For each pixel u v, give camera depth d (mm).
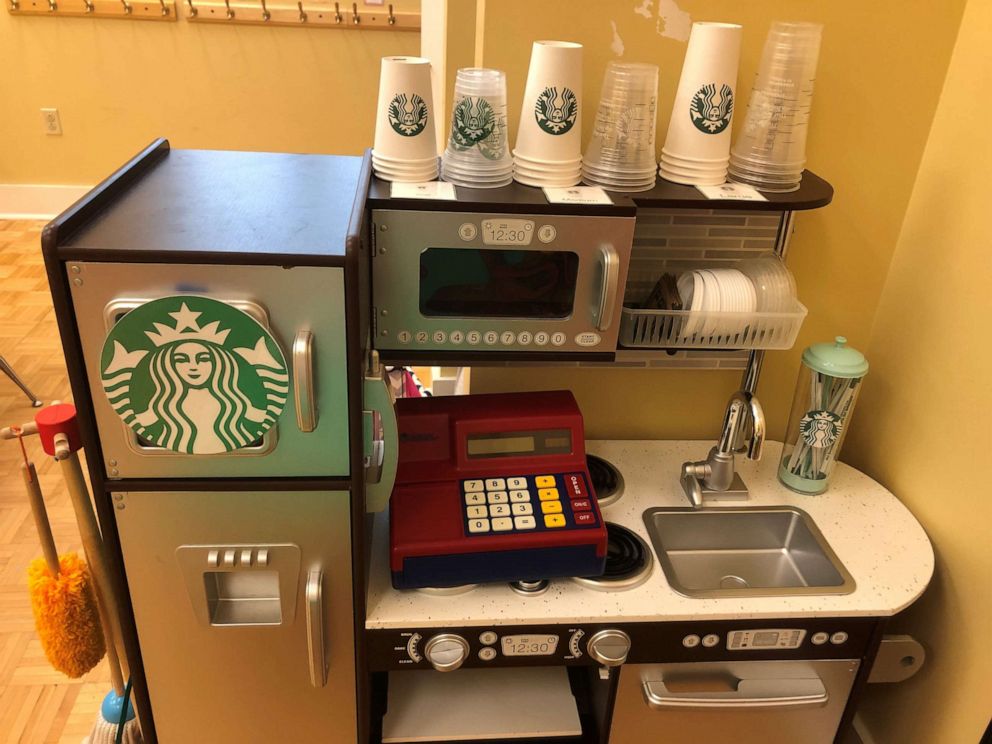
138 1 3592
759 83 1268
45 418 1180
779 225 1400
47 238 914
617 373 1579
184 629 1208
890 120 1414
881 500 1520
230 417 1019
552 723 1427
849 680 1333
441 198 1132
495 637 1230
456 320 1214
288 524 1128
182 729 1314
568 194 1183
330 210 1101
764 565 1506
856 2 1321
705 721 1353
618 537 1370
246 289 960
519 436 1309
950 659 1425
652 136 1223
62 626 1287
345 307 977
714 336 1305
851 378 1417
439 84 1565
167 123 3902
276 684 1273
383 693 1492
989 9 1281
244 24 3674
